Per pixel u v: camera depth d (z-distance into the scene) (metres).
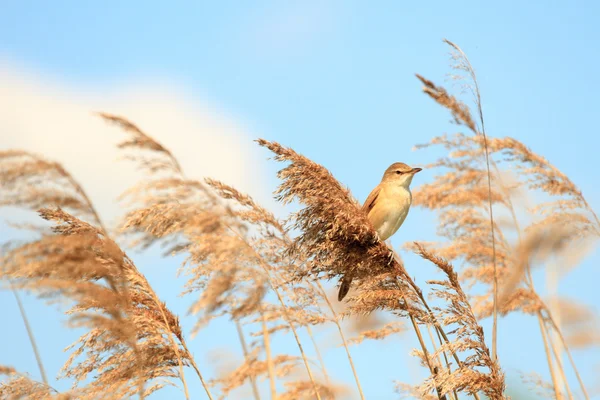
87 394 9.28
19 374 9.48
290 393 10.88
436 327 10.26
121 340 9.13
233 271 8.16
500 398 9.56
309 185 10.37
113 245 8.94
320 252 10.59
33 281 8.03
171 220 8.43
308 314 10.52
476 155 13.48
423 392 9.82
